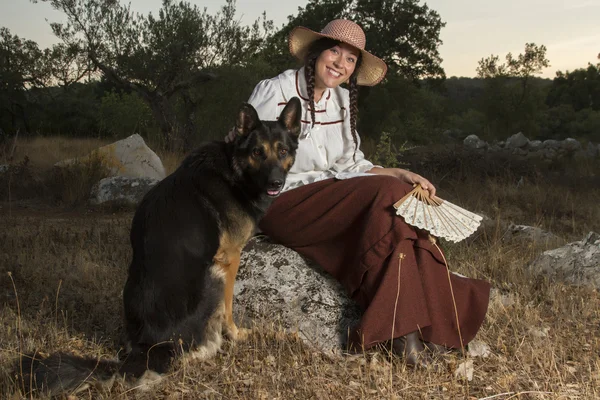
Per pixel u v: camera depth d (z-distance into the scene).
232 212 3.88
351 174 4.18
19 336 4.24
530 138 37.00
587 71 49.38
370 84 4.59
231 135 3.99
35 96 29.34
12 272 5.75
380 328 3.76
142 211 3.85
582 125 40.38
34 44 28.78
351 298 4.10
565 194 12.20
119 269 6.03
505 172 14.18
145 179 11.17
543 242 7.29
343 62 4.14
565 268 5.94
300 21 35.34
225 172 3.90
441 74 36.28
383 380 3.56
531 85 37.84
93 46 20.95
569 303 5.15
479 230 7.57
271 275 4.31
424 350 3.84
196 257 3.71
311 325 4.16
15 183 11.55
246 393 3.45
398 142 29.56
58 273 5.81
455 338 3.94
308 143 4.27
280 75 4.39
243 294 4.30
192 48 20.91
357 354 3.90
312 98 4.21
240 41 21.50
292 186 4.31
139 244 3.74
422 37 35.12
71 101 28.98
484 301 4.05
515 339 4.30
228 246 3.91
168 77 21.03
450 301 3.96
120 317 4.73
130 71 20.86
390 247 3.81
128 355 3.48
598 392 3.48
